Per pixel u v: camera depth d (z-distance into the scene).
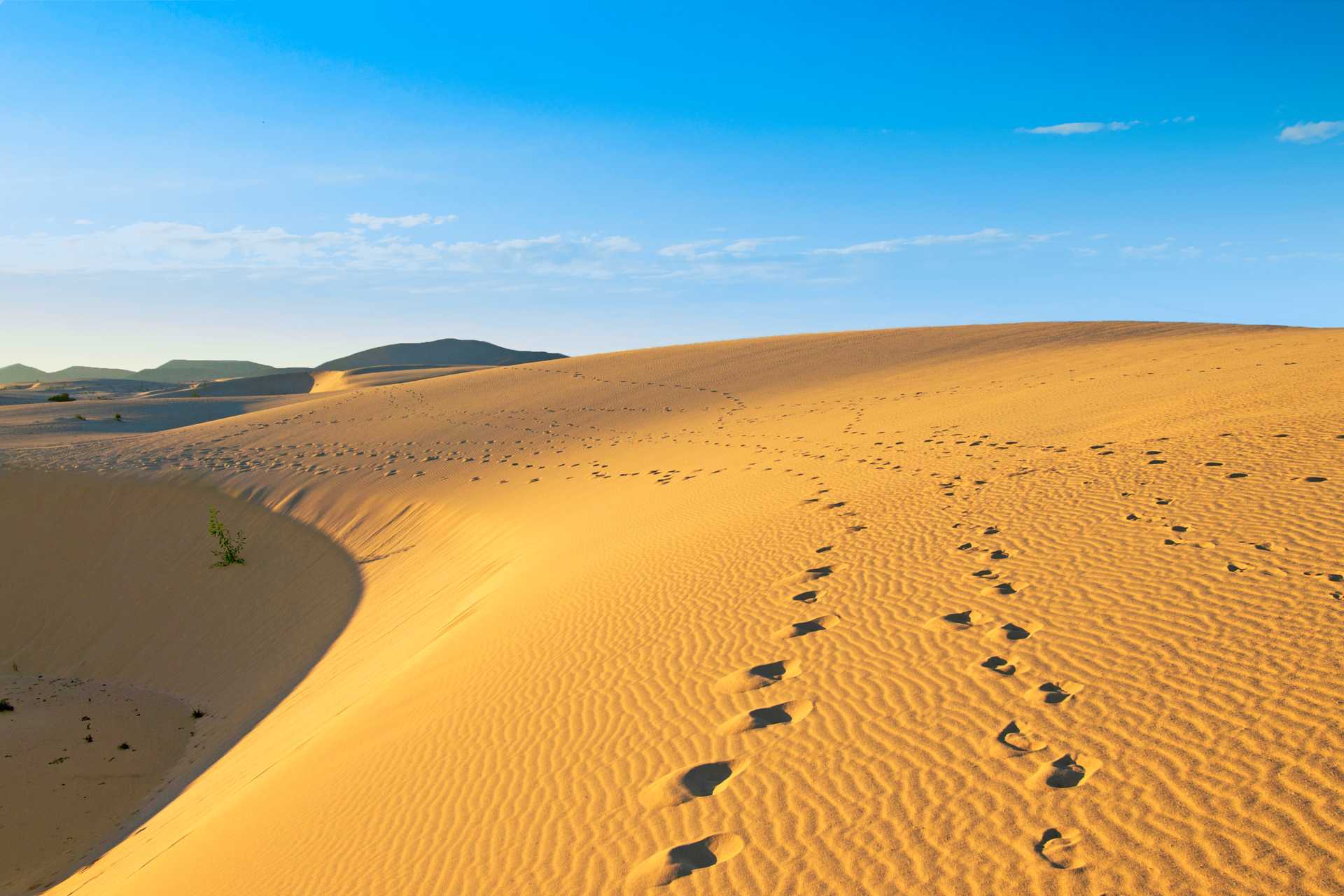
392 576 21.81
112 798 15.30
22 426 38.97
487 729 8.22
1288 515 8.59
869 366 42.03
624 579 12.22
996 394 27.30
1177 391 19.64
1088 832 4.55
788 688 7.23
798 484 16.62
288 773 9.83
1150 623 6.82
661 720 7.27
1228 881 4.00
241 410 49.44
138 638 22.00
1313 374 17.58
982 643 7.18
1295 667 5.66
